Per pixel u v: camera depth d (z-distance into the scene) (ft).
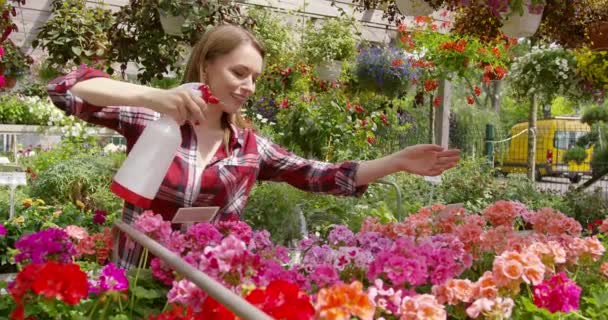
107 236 6.23
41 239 5.35
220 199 6.09
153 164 4.55
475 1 9.26
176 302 4.54
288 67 21.11
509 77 21.49
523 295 5.74
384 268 4.83
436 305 4.10
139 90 4.52
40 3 21.29
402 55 21.18
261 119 21.20
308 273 5.44
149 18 13.43
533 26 9.55
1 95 31.22
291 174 6.61
